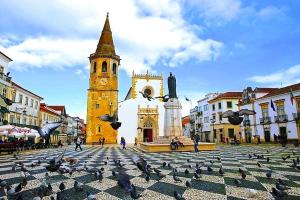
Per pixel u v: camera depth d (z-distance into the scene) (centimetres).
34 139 3678
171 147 1961
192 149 1995
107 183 703
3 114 2973
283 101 3566
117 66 4525
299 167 879
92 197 475
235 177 775
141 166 521
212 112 5547
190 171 904
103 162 1222
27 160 1351
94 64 4409
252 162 1152
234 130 4934
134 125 4288
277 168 950
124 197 560
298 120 3269
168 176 802
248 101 4341
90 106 4184
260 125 4022
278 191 514
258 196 550
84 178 779
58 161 640
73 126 7938
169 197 555
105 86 4294
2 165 1120
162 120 4397
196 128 6506
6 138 2773
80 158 1460
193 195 566
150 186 661
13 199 518
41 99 4369
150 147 1941
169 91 2266
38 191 552
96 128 4094
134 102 4388
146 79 4575
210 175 814
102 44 4541
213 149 2089
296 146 2509
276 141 3503
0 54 2847
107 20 4875
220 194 573
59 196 479
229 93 5338
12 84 3203
